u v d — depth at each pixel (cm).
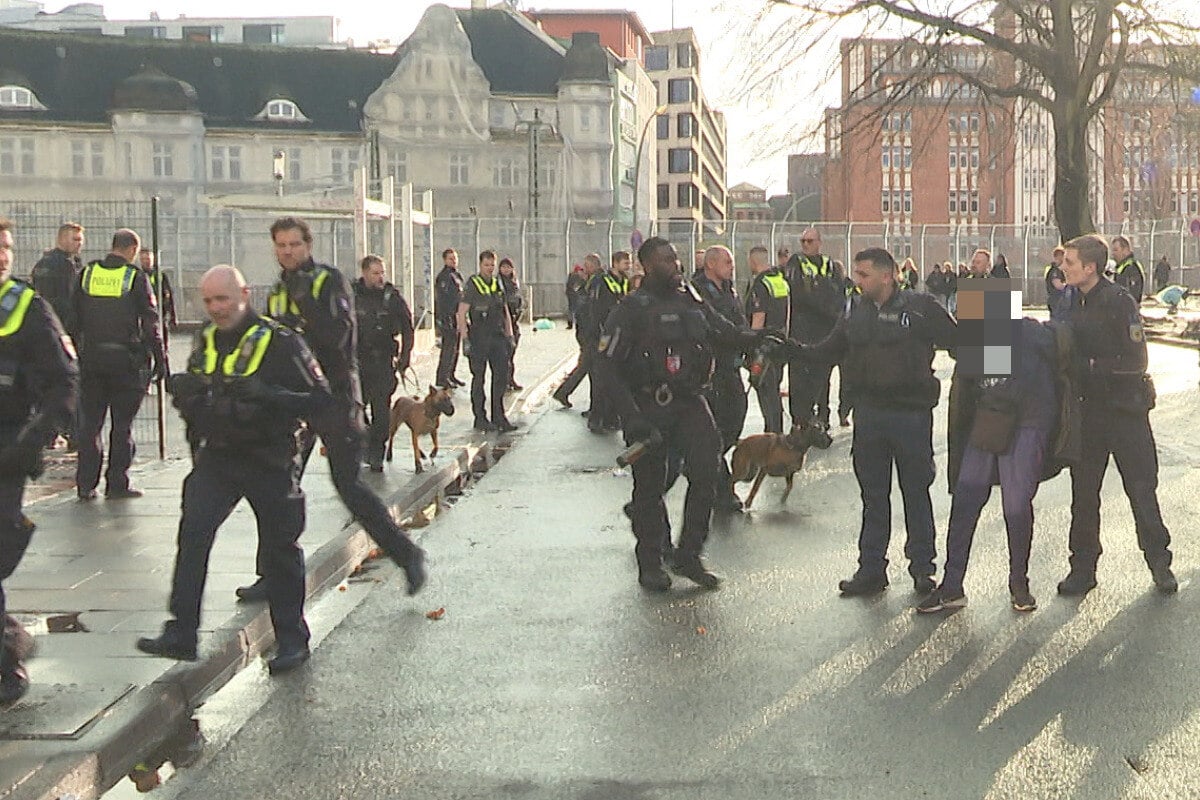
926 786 446
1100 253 702
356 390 689
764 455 969
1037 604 690
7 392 493
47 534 856
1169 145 3597
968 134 11144
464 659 607
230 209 3506
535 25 7700
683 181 11812
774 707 530
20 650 518
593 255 1780
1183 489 1045
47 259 1148
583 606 704
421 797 444
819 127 3055
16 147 6444
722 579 761
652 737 497
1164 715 514
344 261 4241
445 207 6788
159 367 1001
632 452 690
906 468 712
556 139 6900
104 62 6875
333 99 7044
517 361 2566
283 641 600
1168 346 2889
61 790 436
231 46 7088
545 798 440
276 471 576
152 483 1073
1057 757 471
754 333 735
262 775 467
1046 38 2986
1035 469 669
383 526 683
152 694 523
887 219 11256
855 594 717
